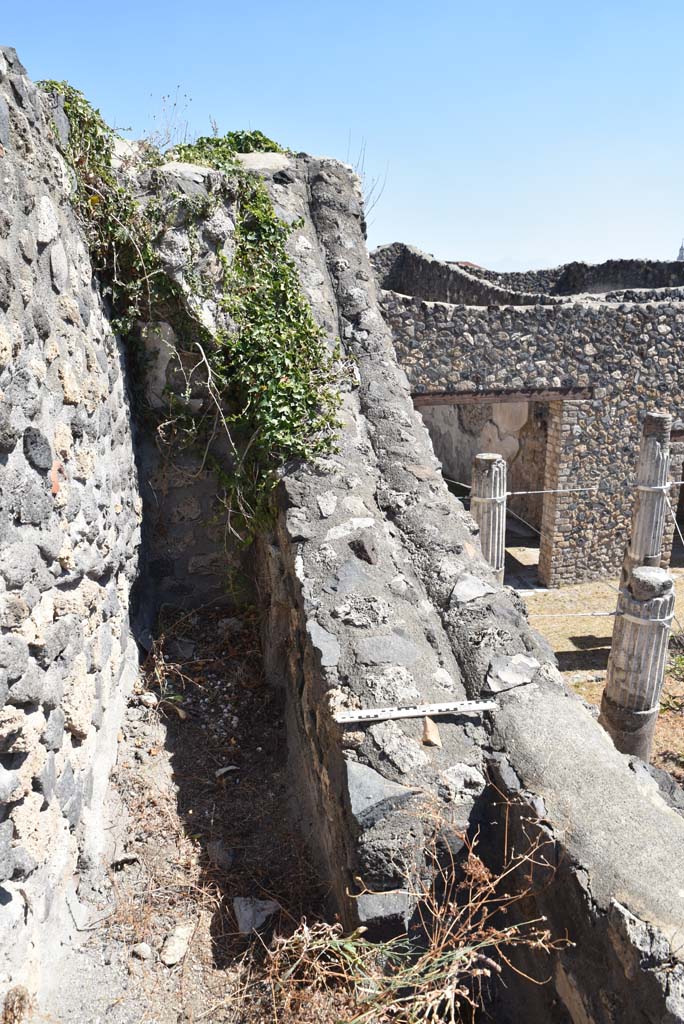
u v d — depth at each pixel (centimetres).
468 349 936
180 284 414
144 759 386
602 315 976
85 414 330
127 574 425
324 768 310
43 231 281
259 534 457
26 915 241
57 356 292
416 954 249
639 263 1312
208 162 462
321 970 250
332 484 410
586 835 232
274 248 474
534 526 1396
